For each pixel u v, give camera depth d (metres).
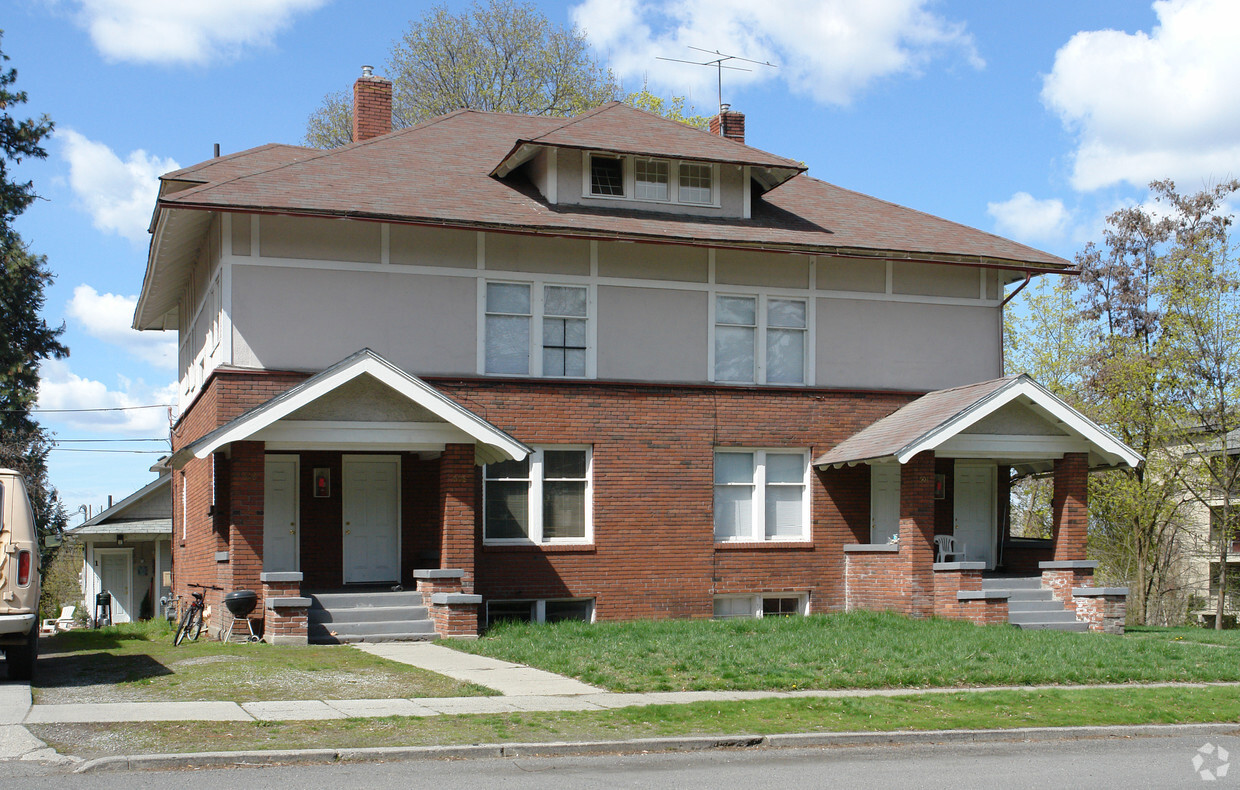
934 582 20.72
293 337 19.70
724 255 22.59
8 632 12.22
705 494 22.06
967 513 24.58
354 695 11.90
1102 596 20.88
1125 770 9.55
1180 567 40.72
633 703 11.73
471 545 18.50
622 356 21.81
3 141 34.75
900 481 21.80
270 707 11.00
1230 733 11.54
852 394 23.11
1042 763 9.81
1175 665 15.38
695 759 9.62
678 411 21.97
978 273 24.31
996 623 20.19
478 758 9.38
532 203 21.97
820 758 9.83
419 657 15.38
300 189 20.11
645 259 22.08
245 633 17.36
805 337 23.06
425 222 19.77
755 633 17.89
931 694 12.79
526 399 21.02
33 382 35.88
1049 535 42.25
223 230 19.44
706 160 22.66
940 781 8.98
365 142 24.02
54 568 51.56
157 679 12.79
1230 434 35.75
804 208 25.06
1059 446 21.48
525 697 11.99
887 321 23.58
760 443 22.42
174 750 9.02
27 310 36.28
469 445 18.59
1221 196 34.50
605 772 9.05
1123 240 36.28
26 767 8.53
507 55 45.44
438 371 20.59
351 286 20.14
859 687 13.38
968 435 20.97
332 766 8.91
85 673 13.45
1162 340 33.91
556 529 21.33
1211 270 33.03
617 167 22.92
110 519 35.06
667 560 21.70
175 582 28.41
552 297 21.52
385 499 20.75
